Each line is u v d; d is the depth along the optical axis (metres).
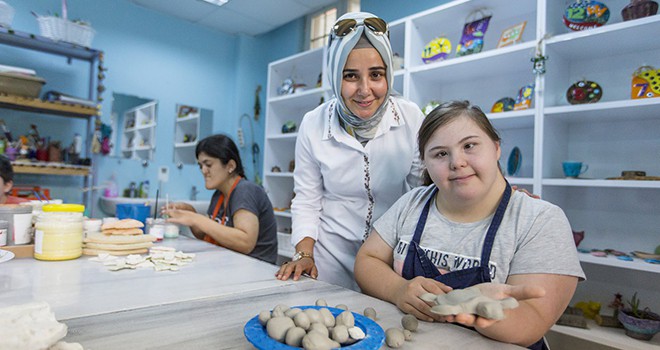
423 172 1.08
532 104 2.00
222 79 3.98
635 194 1.85
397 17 2.98
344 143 1.21
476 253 0.76
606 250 1.86
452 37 2.46
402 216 0.93
